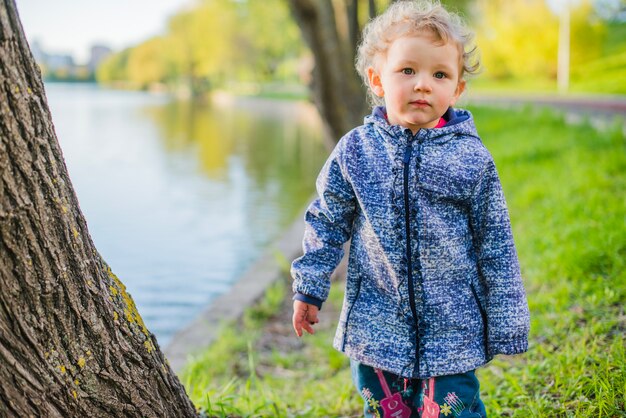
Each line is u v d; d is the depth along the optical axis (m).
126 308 2.04
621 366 2.60
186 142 23.86
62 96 80.06
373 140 2.09
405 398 2.16
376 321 2.09
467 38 2.12
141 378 2.05
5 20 1.64
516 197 7.45
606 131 9.55
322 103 6.12
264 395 3.23
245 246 8.78
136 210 11.24
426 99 2.02
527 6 34.97
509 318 2.01
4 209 1.67
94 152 20.61
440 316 2.03
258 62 66.81
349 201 2.13
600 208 5.52
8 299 1.71
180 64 83.69
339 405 3.18
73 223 1.85
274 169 16.47
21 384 1.74
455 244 2.03
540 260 4.86
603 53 36.59
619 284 3.82
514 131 13.39
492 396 2.85
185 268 7.83
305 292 2.11
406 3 2.16
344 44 6.30
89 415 1.89
